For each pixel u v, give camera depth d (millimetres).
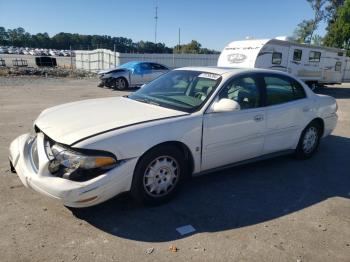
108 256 2912
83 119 3689
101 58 27812
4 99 11398
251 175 4887
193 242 3176
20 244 3014
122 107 4145
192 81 4562
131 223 3447
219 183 4543
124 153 3357
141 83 16859
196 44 57031
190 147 3910
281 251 3105
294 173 5051
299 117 5223
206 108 4043
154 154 3617
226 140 4258
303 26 48156
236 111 4324
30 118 8258
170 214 3660
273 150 4973
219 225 3492
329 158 5836
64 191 3078
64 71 24375
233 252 3055
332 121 5906
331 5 45438
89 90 15469
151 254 2967
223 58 16141
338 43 37906
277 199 4160
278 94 4977
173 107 4152
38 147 3430
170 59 28547
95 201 3229
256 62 14492
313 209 3949
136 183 3545
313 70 17438
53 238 3127
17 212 3531
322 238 3350
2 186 4105
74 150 3217
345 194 4402
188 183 4504
